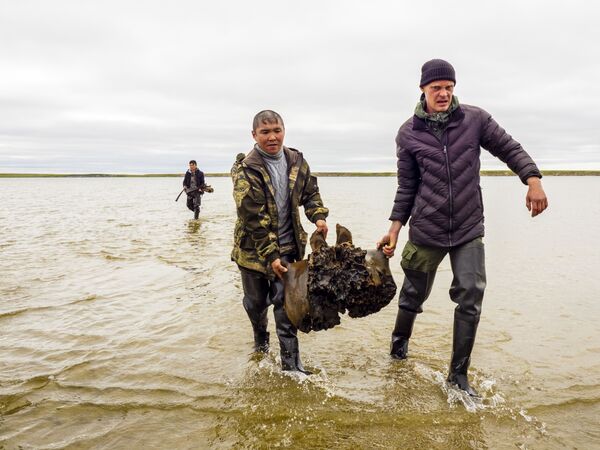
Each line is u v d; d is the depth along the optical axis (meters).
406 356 4.34
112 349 4.55
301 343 4.73
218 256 9.37
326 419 3.29
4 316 5.52
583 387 3.73
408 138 3.82
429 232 3.72
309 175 4.16
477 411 3.38
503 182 99.50
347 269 3.52
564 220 16.58
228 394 3.66
